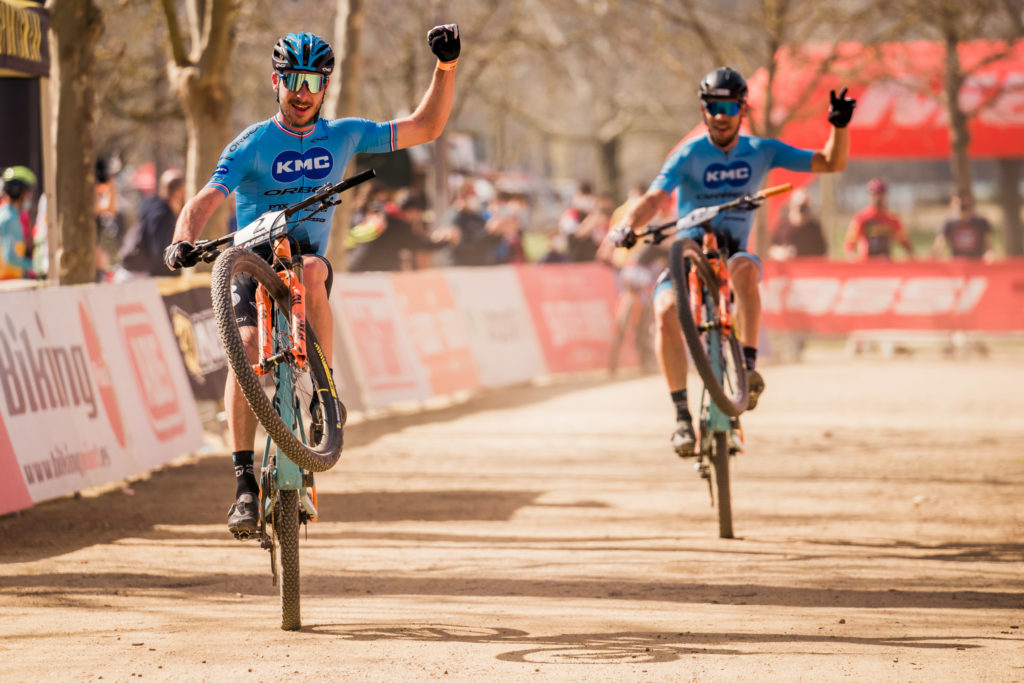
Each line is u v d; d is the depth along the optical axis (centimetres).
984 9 6184
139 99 7012
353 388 3906
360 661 1374
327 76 1509
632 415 4041
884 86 6700
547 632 1519
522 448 3303
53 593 1750
